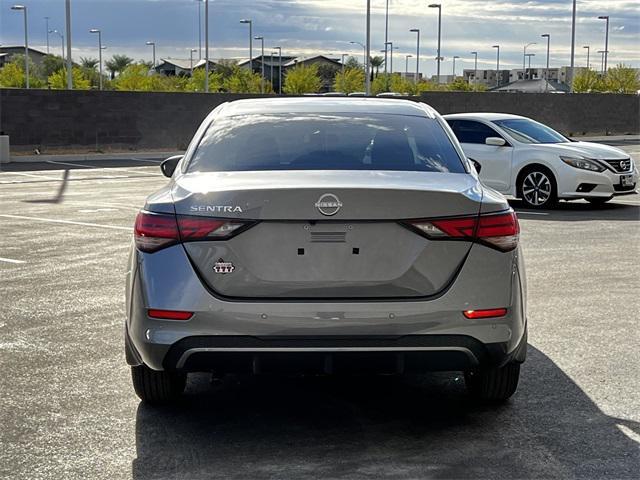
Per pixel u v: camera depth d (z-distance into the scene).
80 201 16.11
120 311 7.30
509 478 4.02
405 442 4.47
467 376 5.16
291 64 138.38
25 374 5.60
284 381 5.52
